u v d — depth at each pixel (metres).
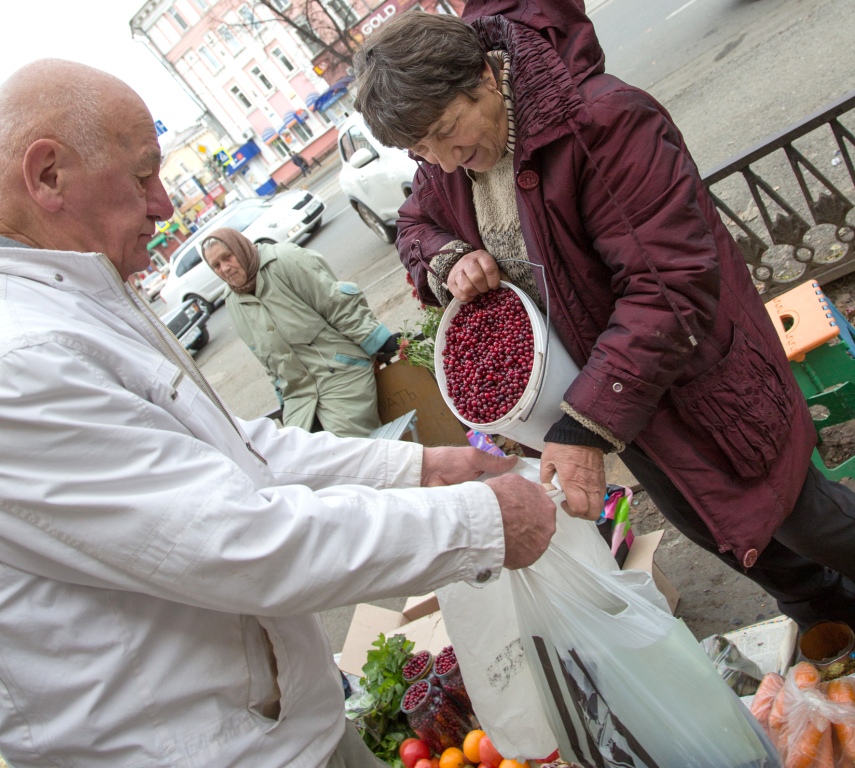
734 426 1.56
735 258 1.62
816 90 5.56
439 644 2.46
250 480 1.19
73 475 1.06
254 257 4.01
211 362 11.95
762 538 1.60
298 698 1.30
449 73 1.39
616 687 1.49
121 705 1.12
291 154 36.31
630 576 1.73
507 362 1.62
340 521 1.19
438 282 1.84
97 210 1.22
